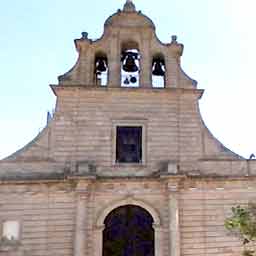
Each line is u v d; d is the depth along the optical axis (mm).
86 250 26469
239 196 28250
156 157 28938
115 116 29672
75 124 29281
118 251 27219
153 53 31797
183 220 27438
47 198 27281
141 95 30328
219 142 29859
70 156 28562
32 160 28344
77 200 27062
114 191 27719
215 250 27094
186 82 31000
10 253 26156
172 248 26406
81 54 31141
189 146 29406
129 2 33000
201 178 28172
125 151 29203
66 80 30312
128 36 32000
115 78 30562
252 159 29422
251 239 23781
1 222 26594
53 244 26516
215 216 27750
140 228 27688
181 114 30141
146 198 27734
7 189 27219
